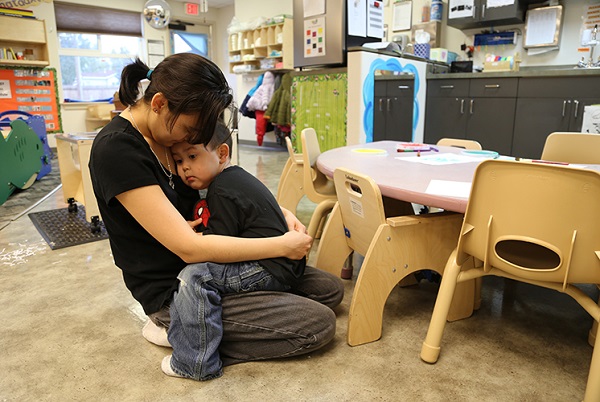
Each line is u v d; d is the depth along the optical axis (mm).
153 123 1147
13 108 6480
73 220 3033
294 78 3953
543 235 1108
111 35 7586
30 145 4082
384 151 2156
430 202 1271
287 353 1350
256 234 1327
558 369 1321
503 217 1160
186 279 1247
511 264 1178
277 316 1311
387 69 3604
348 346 1450
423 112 4438
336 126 3693
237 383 1271
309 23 3682
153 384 1273
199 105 1073
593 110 3443
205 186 1360
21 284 1998
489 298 1816
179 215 1236
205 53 8852
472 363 1354
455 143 2529
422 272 1977
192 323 1262
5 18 6000
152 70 1154
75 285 1987
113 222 1253
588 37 4012
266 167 5188
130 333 1571
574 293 1146
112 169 1143
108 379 1301
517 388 1234
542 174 1070
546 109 3779
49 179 4543
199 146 1266
